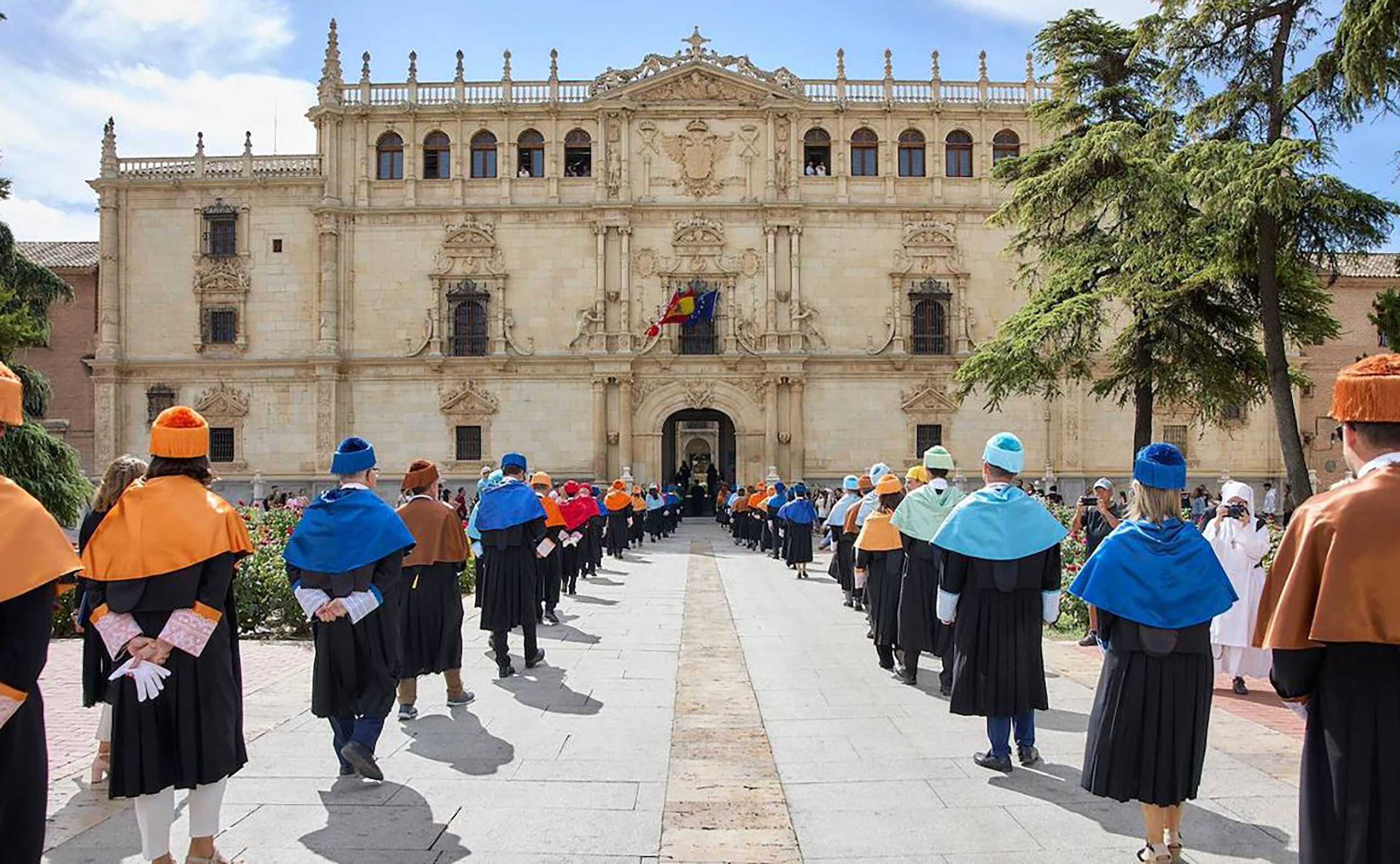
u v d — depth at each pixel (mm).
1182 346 28453
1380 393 4777
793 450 47500
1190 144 22750
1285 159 19000
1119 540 6891
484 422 47844
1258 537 12352
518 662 14172
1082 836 7285
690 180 48188
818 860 6840
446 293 48062
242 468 47656
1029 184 29516
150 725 6270
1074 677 13047
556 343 47969
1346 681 4711
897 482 13867
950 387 48156
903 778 8672
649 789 8344
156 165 48406
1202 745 6688
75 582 6324
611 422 47781
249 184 48094
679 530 48812
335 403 47469
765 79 48469
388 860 6816
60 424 49250
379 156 48594
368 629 8414
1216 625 12391
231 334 48219
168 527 6336
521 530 13289
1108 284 29688
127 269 48156
